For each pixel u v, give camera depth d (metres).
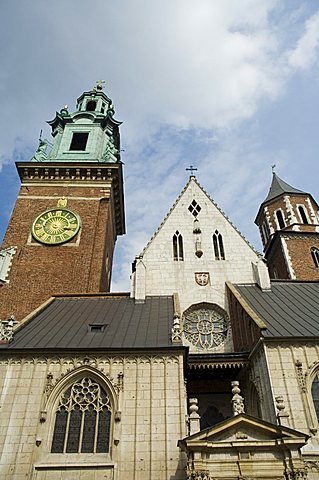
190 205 38.12
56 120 53.00
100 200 42.78
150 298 31.59
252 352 23.59
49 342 22.66
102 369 21.27
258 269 33.28
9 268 35.97
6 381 20.84
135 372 21.25
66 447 19.09
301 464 16.25
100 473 18.06
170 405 20.12
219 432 17.20
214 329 30.27
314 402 20.89
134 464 18.31
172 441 18.98
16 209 41.06
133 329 24.80
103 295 32.66
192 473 16.23
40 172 44.47
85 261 37.09
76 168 44.69
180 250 35.12
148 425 19.50
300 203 56.16
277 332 23.22
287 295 31.02
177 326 23.55
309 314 26.48
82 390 20.94
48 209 41.28
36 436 19.06
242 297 29.61
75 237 39.00
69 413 20.14
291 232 49.72
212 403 24.95
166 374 21.17
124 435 19.19
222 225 36.66
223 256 34.78
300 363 21.75
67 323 26.12
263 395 21.91
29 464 18.27
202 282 32.91
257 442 16.80
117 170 45.22
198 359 23.77
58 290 34.94
